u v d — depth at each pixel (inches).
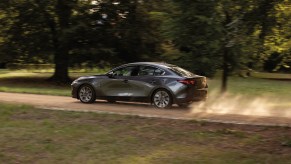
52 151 339.9
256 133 390.0
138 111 556.7
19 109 537.0
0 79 1557.6
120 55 1401.3
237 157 311.9
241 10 458.0
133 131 405.4
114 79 639.1
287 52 749.9
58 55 1419.8
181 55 657.6
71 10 1341.0
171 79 595.2
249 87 1189.7
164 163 303.3
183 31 549.0
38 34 1375.5
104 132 402.0
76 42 1350.9
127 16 1312.7
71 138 379.6
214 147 344.2
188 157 315.9
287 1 455.8
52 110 534.6
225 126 425.4
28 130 410.9
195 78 597.9
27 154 333.4
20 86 1270.9
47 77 1665.8
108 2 1298.0
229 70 753.0
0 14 1369.3
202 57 644.7
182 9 529.3
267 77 1797.5
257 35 595.2
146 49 1362.0
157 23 1252.5
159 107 601.3
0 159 320.8
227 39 541.6
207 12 517.3
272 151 327.9
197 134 387.5
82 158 321.1
